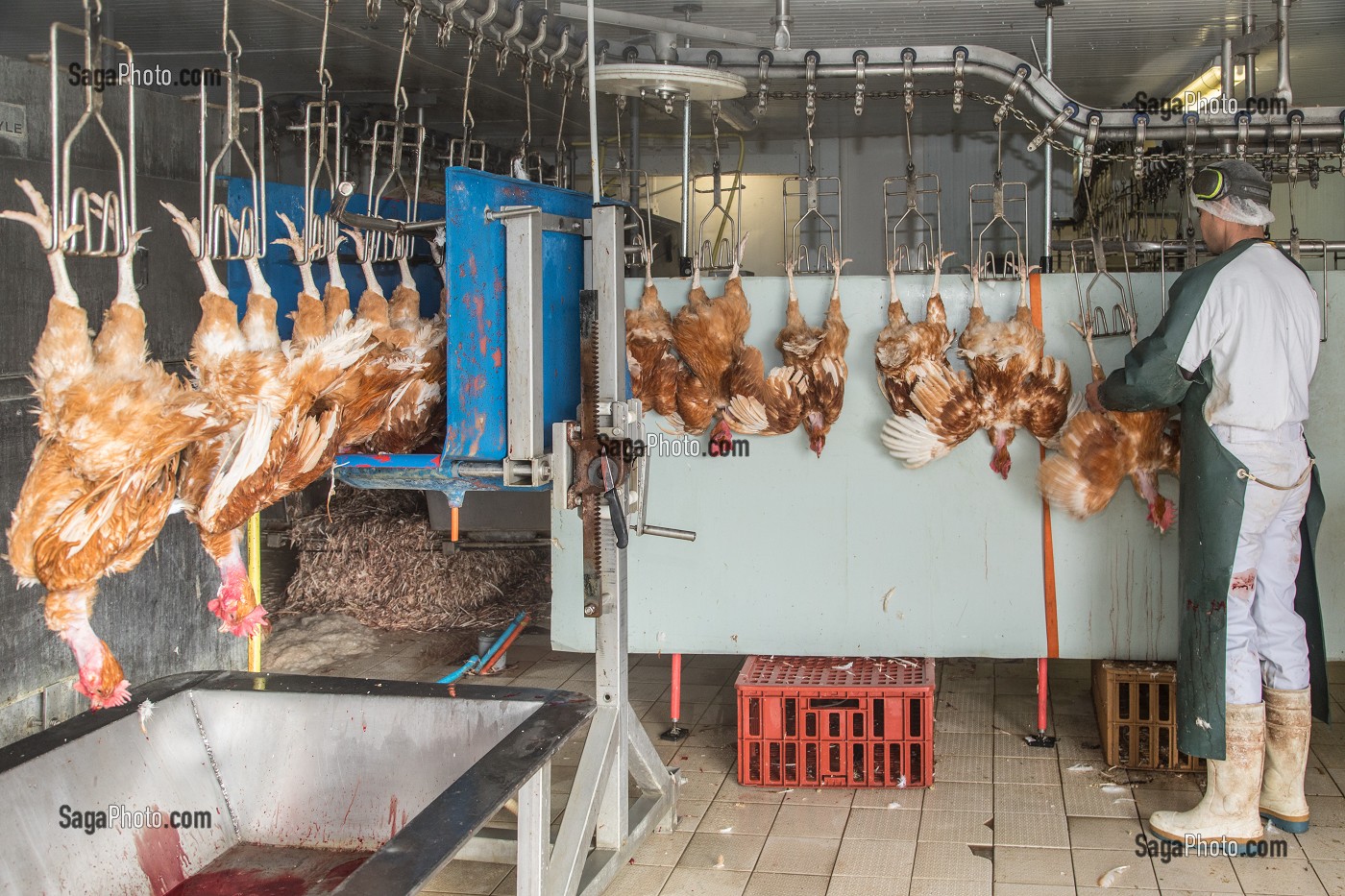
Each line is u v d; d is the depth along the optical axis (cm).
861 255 884
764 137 859
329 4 280
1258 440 333
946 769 411
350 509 612
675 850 350
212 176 254
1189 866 332
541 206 329
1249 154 455
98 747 293
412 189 536
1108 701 407
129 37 517
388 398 329
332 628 582
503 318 307
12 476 328
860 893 320
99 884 286
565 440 304
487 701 316
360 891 211
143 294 378
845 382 416
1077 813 371
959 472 417
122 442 228
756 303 424
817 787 398
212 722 332
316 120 584
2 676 330
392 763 322
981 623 422
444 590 589
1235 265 338
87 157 352
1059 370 399
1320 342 397
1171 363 338
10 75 323
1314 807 372
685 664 553
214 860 321
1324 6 475
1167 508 397
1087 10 481
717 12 486
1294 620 350
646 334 406
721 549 431
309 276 283
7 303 323
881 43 548
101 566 236
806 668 422
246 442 258
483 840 328
